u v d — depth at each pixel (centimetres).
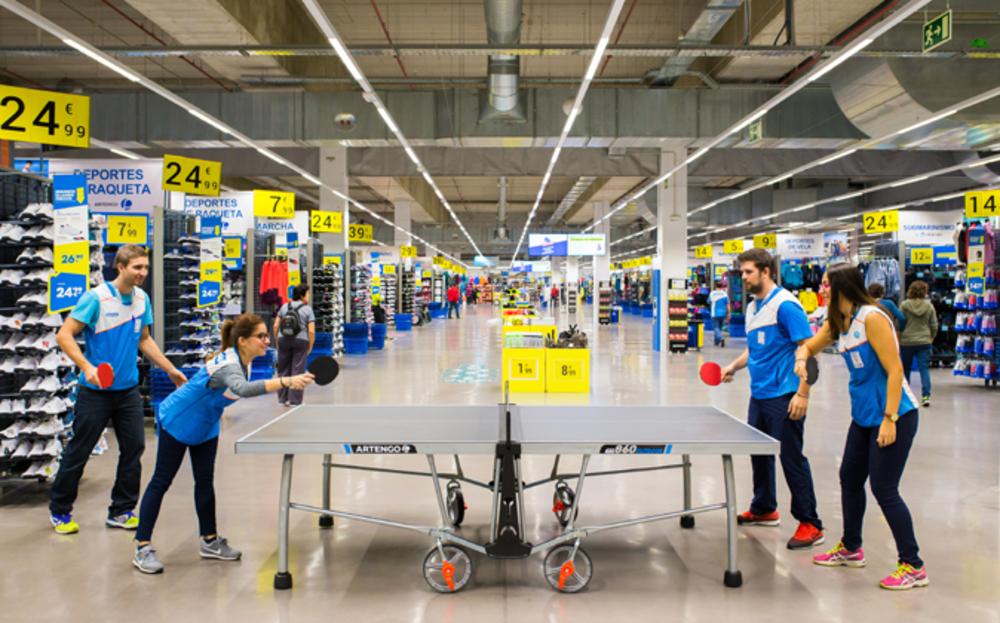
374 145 1243
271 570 328
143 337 398
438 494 308
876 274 1225
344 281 1511
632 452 296
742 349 1599
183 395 329
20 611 285
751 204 2214
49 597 299
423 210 2531
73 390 483
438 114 1208
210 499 341
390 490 460
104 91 1427
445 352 1517
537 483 370
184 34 875
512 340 945
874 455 311
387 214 3203
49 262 468
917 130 1036
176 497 447
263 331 342
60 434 474
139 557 327
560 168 1562
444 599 296
